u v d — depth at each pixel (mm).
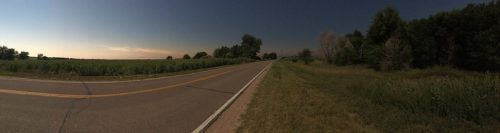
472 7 29391
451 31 31188
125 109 6273
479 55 26406
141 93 9156
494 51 24500
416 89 7984
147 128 4770
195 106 7031
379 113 5910
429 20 33719
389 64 31031
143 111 6141
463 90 7012
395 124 5020
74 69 20188
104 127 4691
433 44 32312
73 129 4496
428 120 5254
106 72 20594
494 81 7793
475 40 27344
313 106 6789
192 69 33969
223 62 55625
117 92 9219
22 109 5770
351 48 50281
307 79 15961
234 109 6793
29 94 7855
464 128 4773
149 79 15906
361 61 48938
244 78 17609
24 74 16781
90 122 4969
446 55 31594
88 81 13422
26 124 4660
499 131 4570
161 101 7602
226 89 11234
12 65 20766
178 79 16125
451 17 30875
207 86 12180
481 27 27562
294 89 10547
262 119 5488
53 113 5520
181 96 8734
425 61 33969
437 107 6199
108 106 6543
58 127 4562
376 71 32281
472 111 5582
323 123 5102
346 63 50156
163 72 25906
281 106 6812
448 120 5242
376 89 9133
